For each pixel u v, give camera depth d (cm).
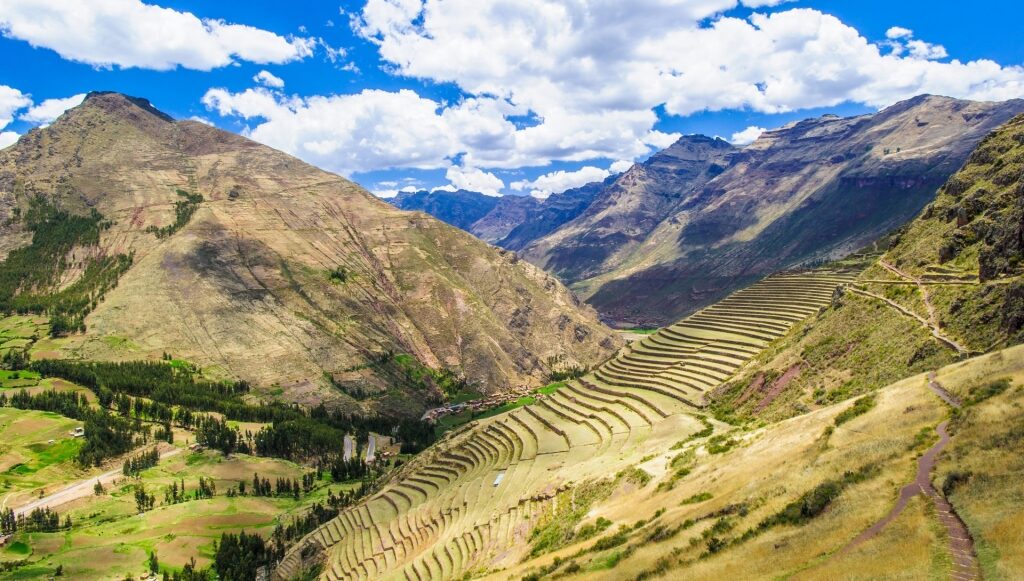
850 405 6444
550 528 7625
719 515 5159
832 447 5375
